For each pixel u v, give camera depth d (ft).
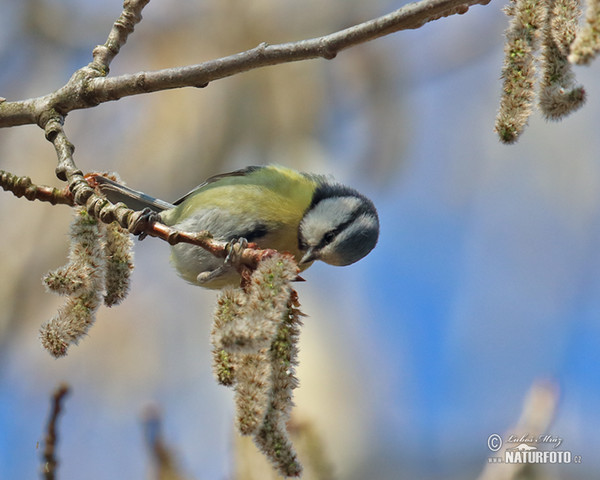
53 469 19.98
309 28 42.52
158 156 40.50
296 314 16.38
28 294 37.52
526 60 16.72
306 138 41.52
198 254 26.17
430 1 18.21
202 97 40.98
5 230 37.86
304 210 28.14
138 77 20.81
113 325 39.65
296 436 20.61
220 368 15.78
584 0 16.20
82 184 18.79
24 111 21.58
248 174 28.53
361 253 29.22
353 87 47.01
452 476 41.06
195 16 41.91
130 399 39.19
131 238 18.93
